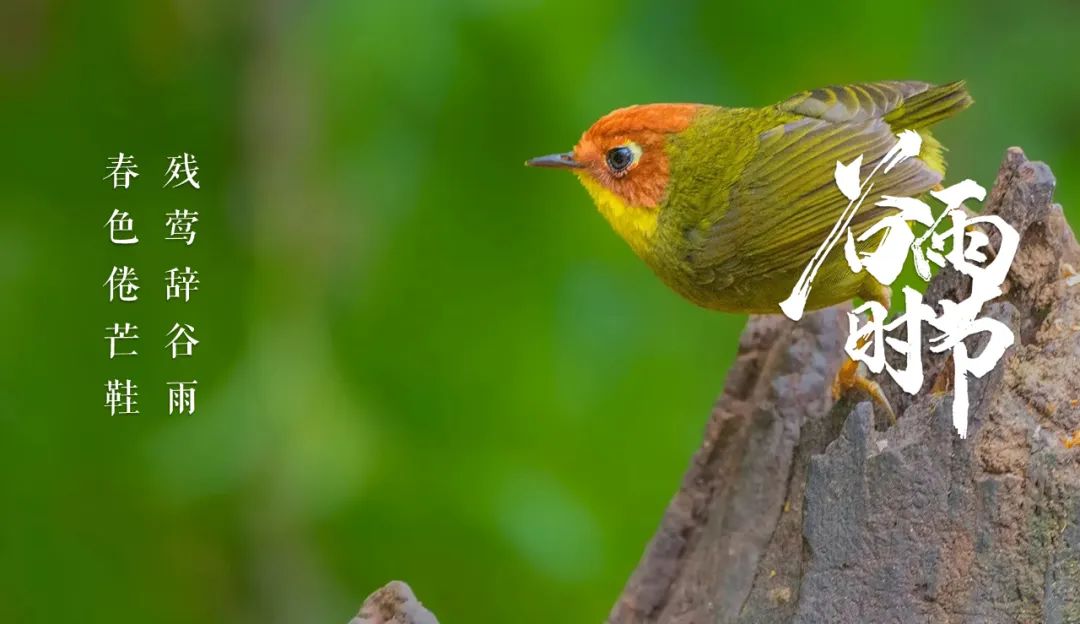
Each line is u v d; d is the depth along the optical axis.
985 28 13.35
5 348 10.87
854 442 6.89
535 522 10.73
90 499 10.94
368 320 10.84
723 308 10.02
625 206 9.93
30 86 10.95
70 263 11.02
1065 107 13.03
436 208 10.98
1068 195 12.70
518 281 11.15
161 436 10.80
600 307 11.38
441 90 10.81
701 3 11.50
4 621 10.84
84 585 10.90
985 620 6.55
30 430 10.88
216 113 10.93
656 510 11.10
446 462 10.77
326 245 10.74
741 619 7.64
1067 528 6.41
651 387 11.34
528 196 11.09
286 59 10.66
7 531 10.83
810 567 6.91
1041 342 7.13
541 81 10.91
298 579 10.70
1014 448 6.73
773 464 8.16
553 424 11.05
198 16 10.80
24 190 11.02
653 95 11.25
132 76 10.94
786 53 11.58
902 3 11.61
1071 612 6.31
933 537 6.73
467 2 10.71
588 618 10.73
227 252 10.99
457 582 10.73
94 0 10.86
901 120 9.29
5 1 10.78
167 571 10.85
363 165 10.78
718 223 9.49
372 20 10.61
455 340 10.96
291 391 10.45
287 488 10.37
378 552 10.71
